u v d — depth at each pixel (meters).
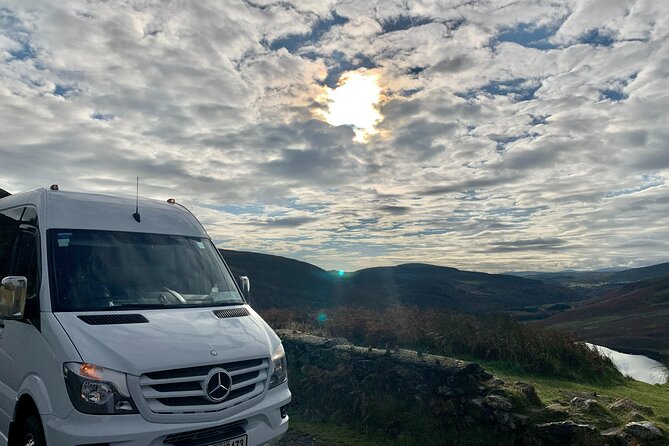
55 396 4.04
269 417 4.72
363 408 7.32
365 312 12.85
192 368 4.24
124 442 3.76
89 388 3.87
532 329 10.49
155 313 4.82
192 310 5.15
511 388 6.79
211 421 4.16
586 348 9.94
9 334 5.10
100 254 5.26
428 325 11.34
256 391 4.69
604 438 5.45
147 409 3.90
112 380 3.89
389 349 8.15
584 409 6.40
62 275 4.82
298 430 7.36
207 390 4.21
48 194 5.59
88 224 5.52
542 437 5.75
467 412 6.59
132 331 4.36
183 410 4.06
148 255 5.62
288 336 10.01
